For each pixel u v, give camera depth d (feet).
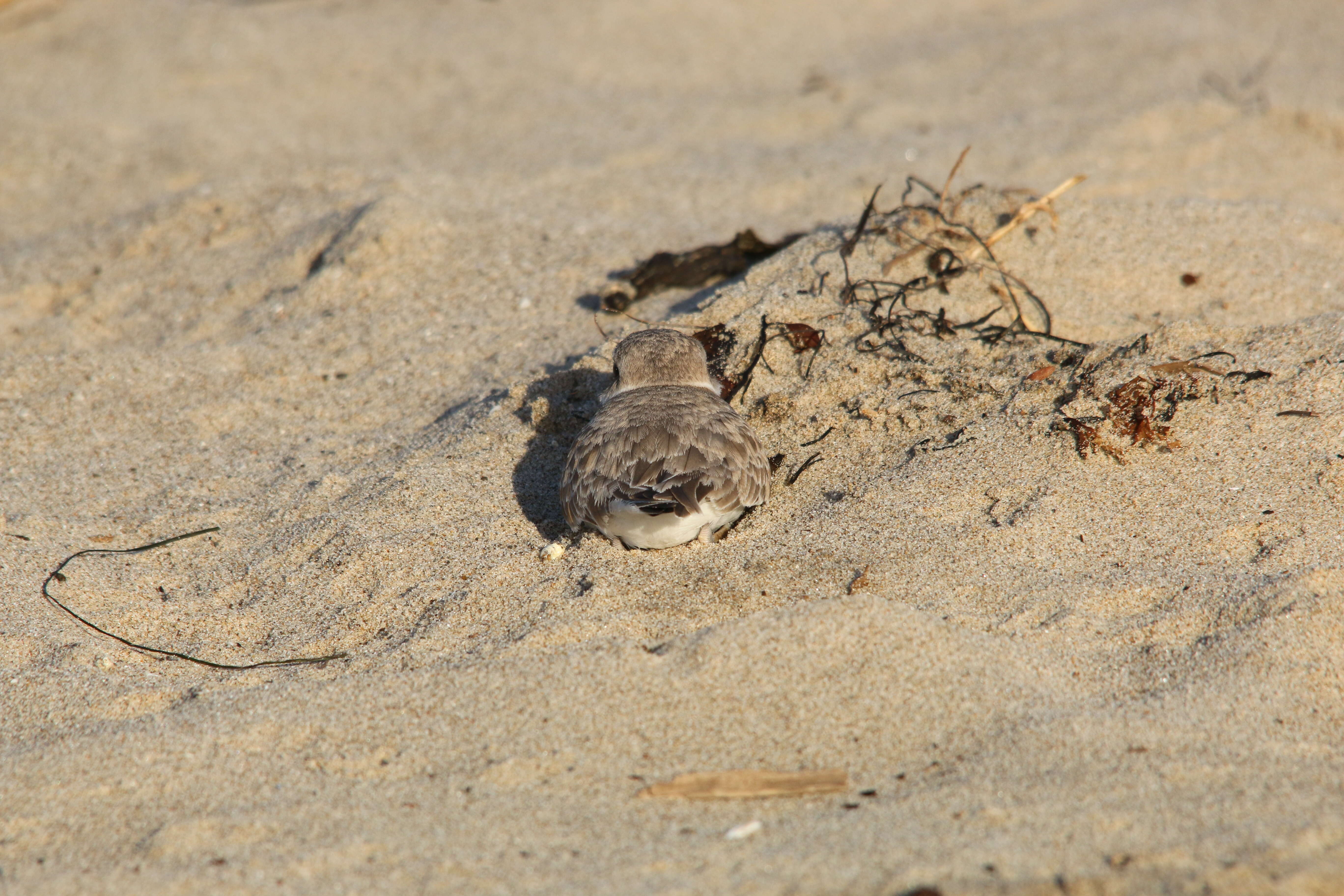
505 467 29.76
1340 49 64.64
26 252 45.44
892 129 56.29
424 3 76.54
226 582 26.78
